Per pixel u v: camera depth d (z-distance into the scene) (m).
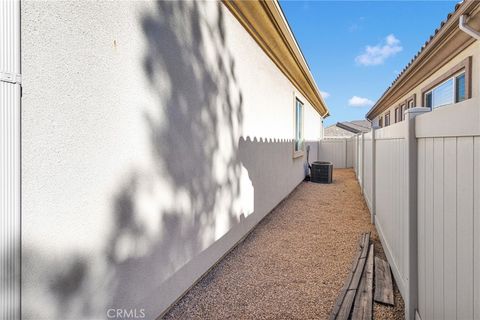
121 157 2.10
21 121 1.46
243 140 4.58
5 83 1.38
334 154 18.08
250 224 5.07
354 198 8.47
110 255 2.00
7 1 1.39
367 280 3.22
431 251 2.03
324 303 2.88
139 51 2.27
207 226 3.43
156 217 2.47
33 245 1.52
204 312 2.72
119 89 2.08
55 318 1.63
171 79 2.66
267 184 6.21
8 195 1.39
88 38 1.84
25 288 1.48
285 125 8.01
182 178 2.86
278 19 5.18
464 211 1.47
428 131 2.03
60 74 1.67
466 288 1.45
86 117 1.83
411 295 2.44
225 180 3.91
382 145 4.65
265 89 5.93
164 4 2.57
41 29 1.57
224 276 3.45
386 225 4.10
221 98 3.75
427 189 2.12
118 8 2.08
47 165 1.59
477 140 1.33
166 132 2.59
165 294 2.63
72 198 1.73
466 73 6.04
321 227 5.57
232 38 4.11
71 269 1.72
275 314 2.70
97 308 1.89
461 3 4.75
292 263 3.85
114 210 2.03
